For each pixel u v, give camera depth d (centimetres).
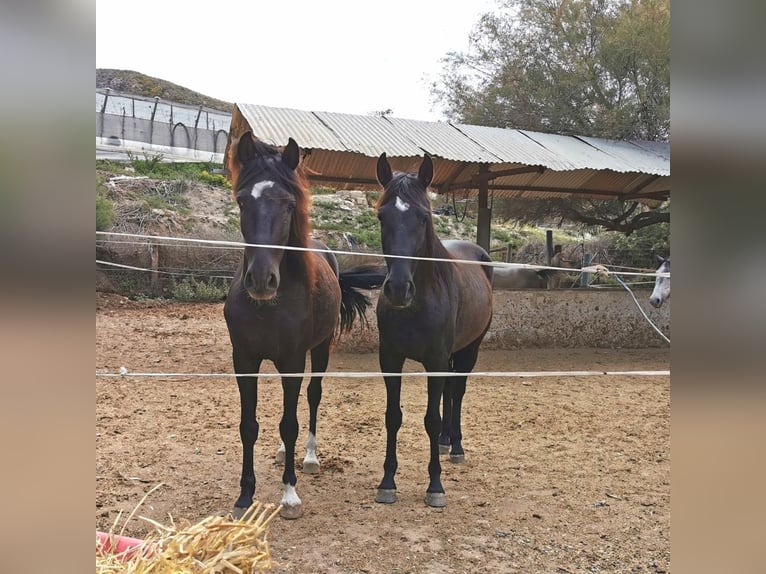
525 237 1864
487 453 468
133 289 1279
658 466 439
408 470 427
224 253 1391
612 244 1551
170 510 345
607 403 642
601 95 1361
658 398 668
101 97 2148
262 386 689
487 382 746
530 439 508
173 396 611
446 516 346
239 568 196
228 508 349
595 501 372
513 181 1086
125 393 614
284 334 332
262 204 311
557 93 1376
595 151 1015
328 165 938
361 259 1151
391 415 371
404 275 337
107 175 1563
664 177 1022
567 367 820
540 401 648
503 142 966
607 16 1398
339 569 281
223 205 1609
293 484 346
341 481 402
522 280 1301
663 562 294
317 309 377
